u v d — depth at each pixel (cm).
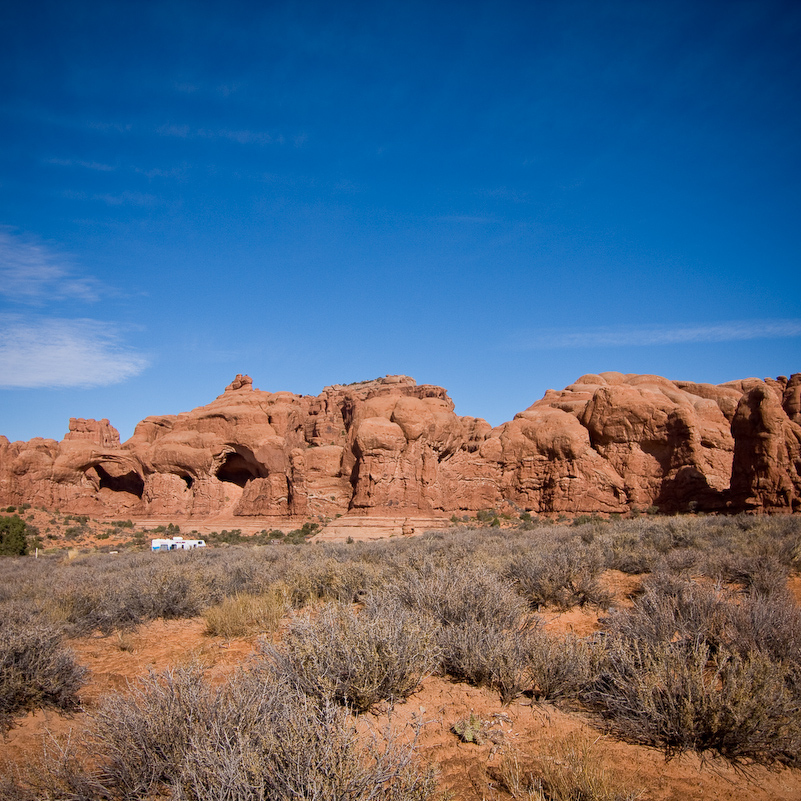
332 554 2145
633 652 621
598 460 6106
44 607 1093
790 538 1519
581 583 1051
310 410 10931
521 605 856
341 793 357
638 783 463
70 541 5756
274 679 539
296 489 6819
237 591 1352
